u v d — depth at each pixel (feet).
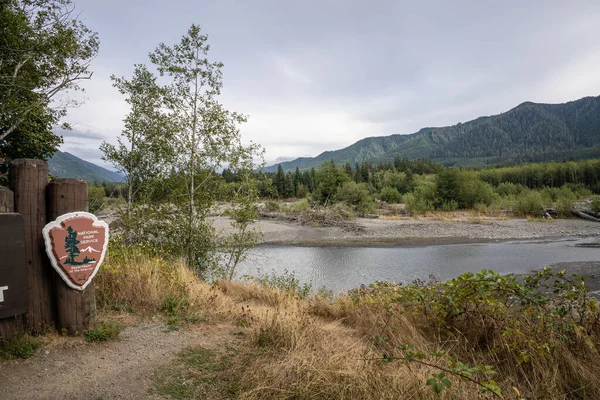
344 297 21.75
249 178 34.01
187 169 32.27
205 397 9.14
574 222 105.29
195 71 31.32
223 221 86.58
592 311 12.65
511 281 13.53
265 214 118.01
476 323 13.61
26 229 11.25
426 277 47.70
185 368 10.73
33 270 11.44
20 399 8.45
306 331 13.16
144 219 31.27
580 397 10.11
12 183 11.18
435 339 13.34
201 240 32.32
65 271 11.57
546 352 10.98
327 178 152.25
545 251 64.18
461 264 54.90
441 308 14.06
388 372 9.69
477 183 145.48
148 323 14.40
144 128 35.45
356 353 11.05
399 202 177.68
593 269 46.88
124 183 36.65
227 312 17.15
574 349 11.51
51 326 11.84
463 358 12.12
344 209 119.34
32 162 11.35
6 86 30.50
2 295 10.19
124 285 16.71
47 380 9.39
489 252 64.39
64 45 32.91
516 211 125.90
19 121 31.22
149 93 34.96
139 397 8.96
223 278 32.73
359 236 84.58
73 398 8.66
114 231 32.63
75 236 11.74
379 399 8.45
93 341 11.89
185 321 15.08
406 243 75.51
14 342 10.62
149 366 10.68
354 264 55.83
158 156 32.81
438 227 95.71
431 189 145.89
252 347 12.64
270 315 16.94
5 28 31.30
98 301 15.43
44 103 34.53
